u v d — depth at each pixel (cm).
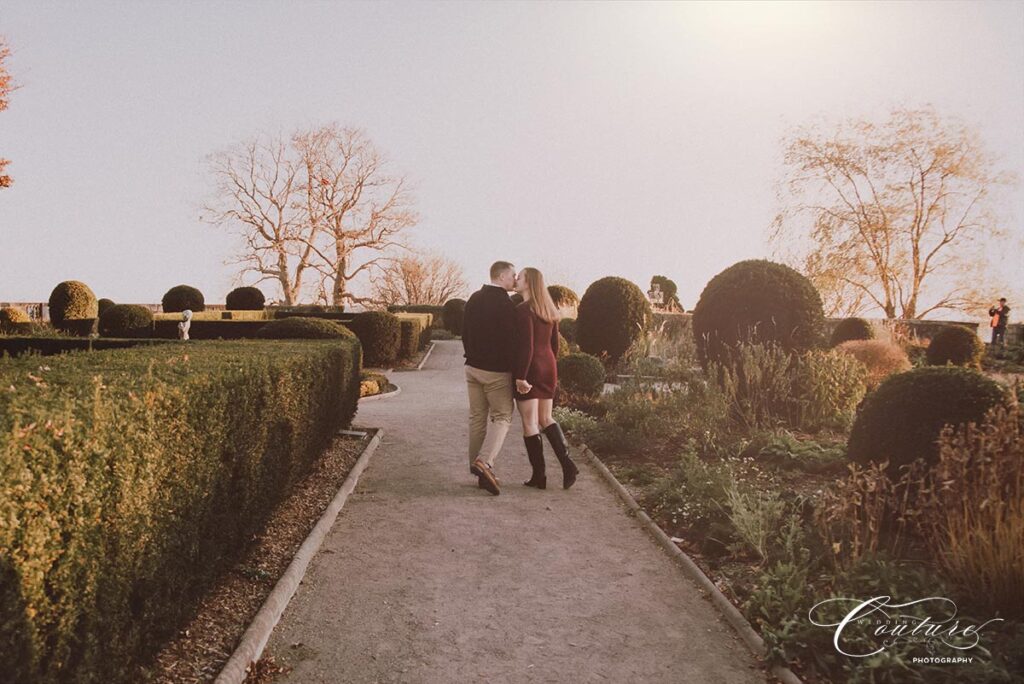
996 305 2873
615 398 987
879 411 522
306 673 324
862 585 383
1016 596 357
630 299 1708
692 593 423
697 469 597
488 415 660
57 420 227
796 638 336
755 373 869
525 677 326
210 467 357
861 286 3022
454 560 471
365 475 688
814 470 662
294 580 418
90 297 2684
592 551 493
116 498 259
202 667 314
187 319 1855
